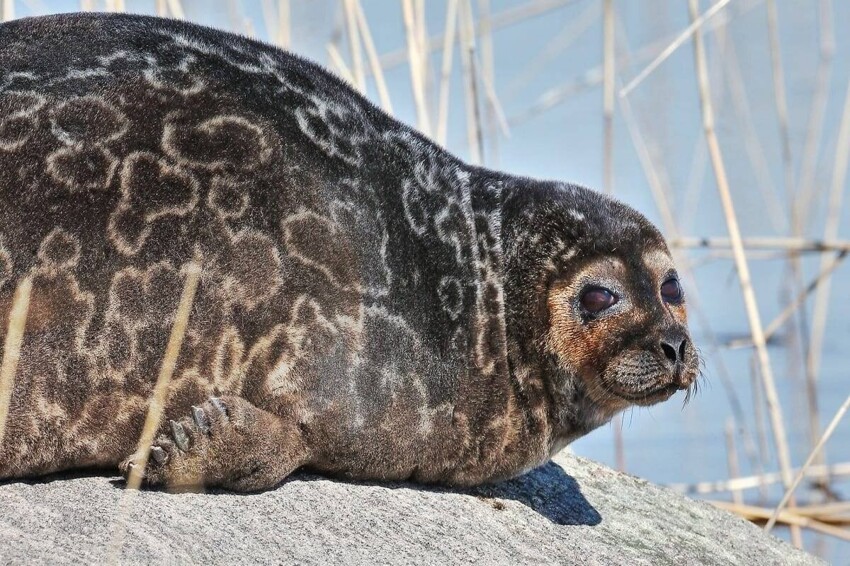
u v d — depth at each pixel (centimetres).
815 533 2653
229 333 1584
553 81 5203
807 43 6081
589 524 1812
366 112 1789
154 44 1647
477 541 1619
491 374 1788
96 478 1541
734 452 2861
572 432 1875
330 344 1639
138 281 1541
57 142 1535
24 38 1606
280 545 1447
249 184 1612
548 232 1836
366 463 1703
